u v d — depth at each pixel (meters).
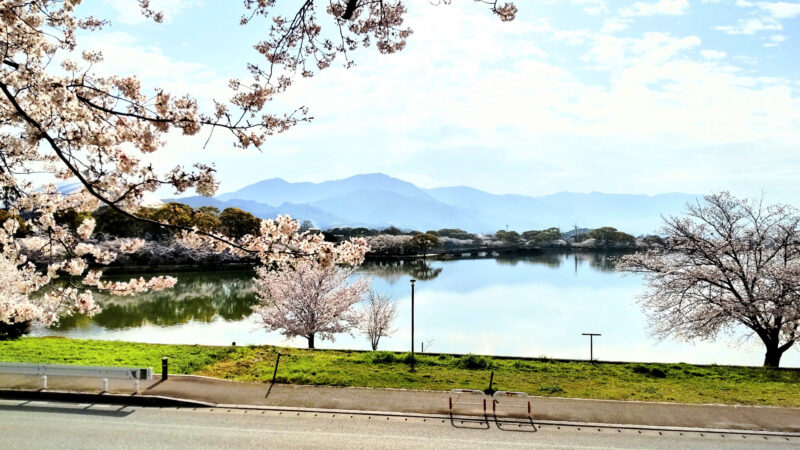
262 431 11.32
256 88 7.91
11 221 9.64
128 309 39.84
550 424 12.02
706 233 22.16
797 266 20.31
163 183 7.19
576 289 67.62
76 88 6.76
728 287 21.64
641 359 31.97
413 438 11.09
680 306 22.03
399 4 9.70
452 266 100.44
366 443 10.79
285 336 32.56
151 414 12.27
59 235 10.48
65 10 8.08
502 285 71.31
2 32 6.42
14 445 10.27
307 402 13.14
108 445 10.38
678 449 10.70
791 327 20.89
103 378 14.47
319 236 9.62
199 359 16.80
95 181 7.20
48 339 21.31
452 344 36.06
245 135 7.79
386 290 63.22
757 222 21.98
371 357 17.56
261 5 8.85
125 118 7.65
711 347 35.34
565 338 38.44
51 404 12.80
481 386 14.66
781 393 14.55
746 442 11.13
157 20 8.75
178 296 45.72
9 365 13.54
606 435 11.43
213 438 10.87
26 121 6.36
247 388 14.09
